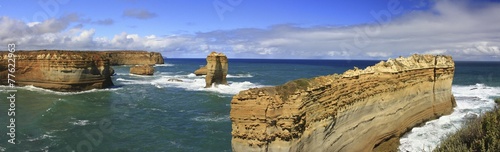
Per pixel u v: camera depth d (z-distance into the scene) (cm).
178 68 13050
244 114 1343
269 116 1316
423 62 2525
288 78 8388
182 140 2439
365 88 1844
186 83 6369
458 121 2478
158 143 2366
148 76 8244
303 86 1427
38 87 4847
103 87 5206
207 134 2589
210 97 4562
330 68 14488
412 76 2319
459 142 997
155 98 4403
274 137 1333
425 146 1989
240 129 1357
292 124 1323
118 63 13862
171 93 4934
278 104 1330
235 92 5134
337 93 1622
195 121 3019
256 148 1332
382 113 1983
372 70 1975
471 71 10469
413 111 2336
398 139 2128
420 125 2417
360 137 1803
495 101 3322
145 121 3000
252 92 1348
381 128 1980
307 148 1435
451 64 2792
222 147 2295
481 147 883
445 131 2231
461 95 4153
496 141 862
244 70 12481
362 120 1817
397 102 2130
